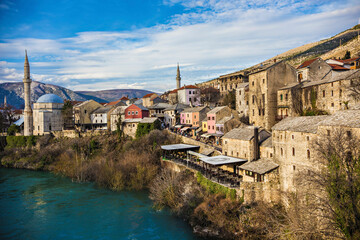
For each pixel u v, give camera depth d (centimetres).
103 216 4822
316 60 6631
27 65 11575
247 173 4953
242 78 11212
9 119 14162
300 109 5988
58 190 6350
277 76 6612
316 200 3153
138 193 6066
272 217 3947
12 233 4191
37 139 10538
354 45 12262
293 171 4100
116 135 9900
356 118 3225
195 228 4266
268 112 6544
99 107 12406
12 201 5612
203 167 5903
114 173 6619
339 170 2997
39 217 4788
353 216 2820
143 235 4134
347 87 4669
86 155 8988
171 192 5294
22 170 8950
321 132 3516
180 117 10300
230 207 4253
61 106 11794
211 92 11994
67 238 4041
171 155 7388
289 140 4203
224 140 6197
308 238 3081
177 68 16162
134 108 10594
